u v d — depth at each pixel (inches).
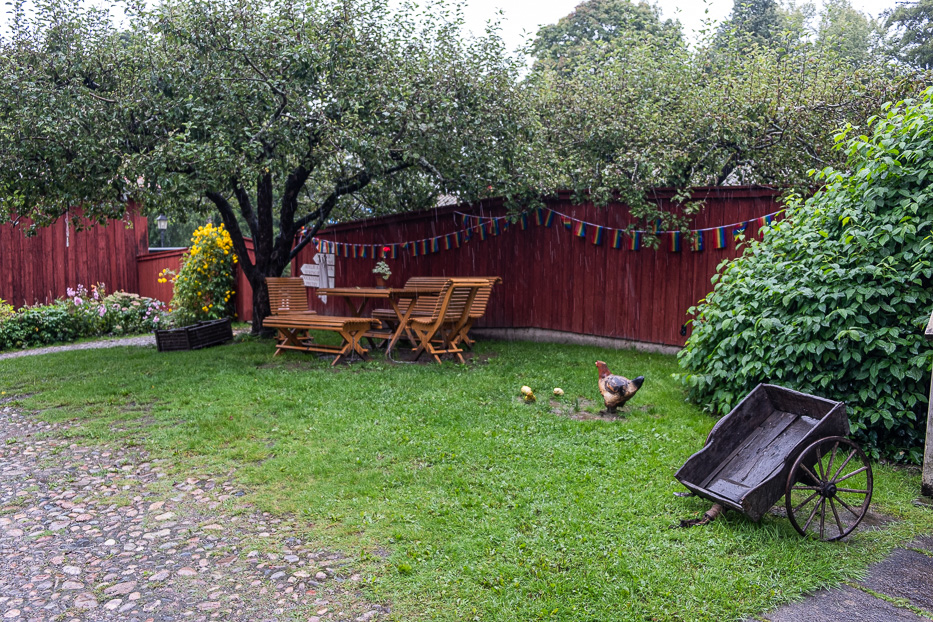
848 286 222.5
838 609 125.6
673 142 376.8
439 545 149.7
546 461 201.6
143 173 333.7
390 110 353.4
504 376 318.0
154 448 221.6
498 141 393.4
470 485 183.9
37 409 277.7
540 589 129.6
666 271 383.9
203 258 563.8
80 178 343.6
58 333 518.3
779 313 239.6
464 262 476.1
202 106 347.3
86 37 362.3
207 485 191.0
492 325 464.4
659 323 387.9
